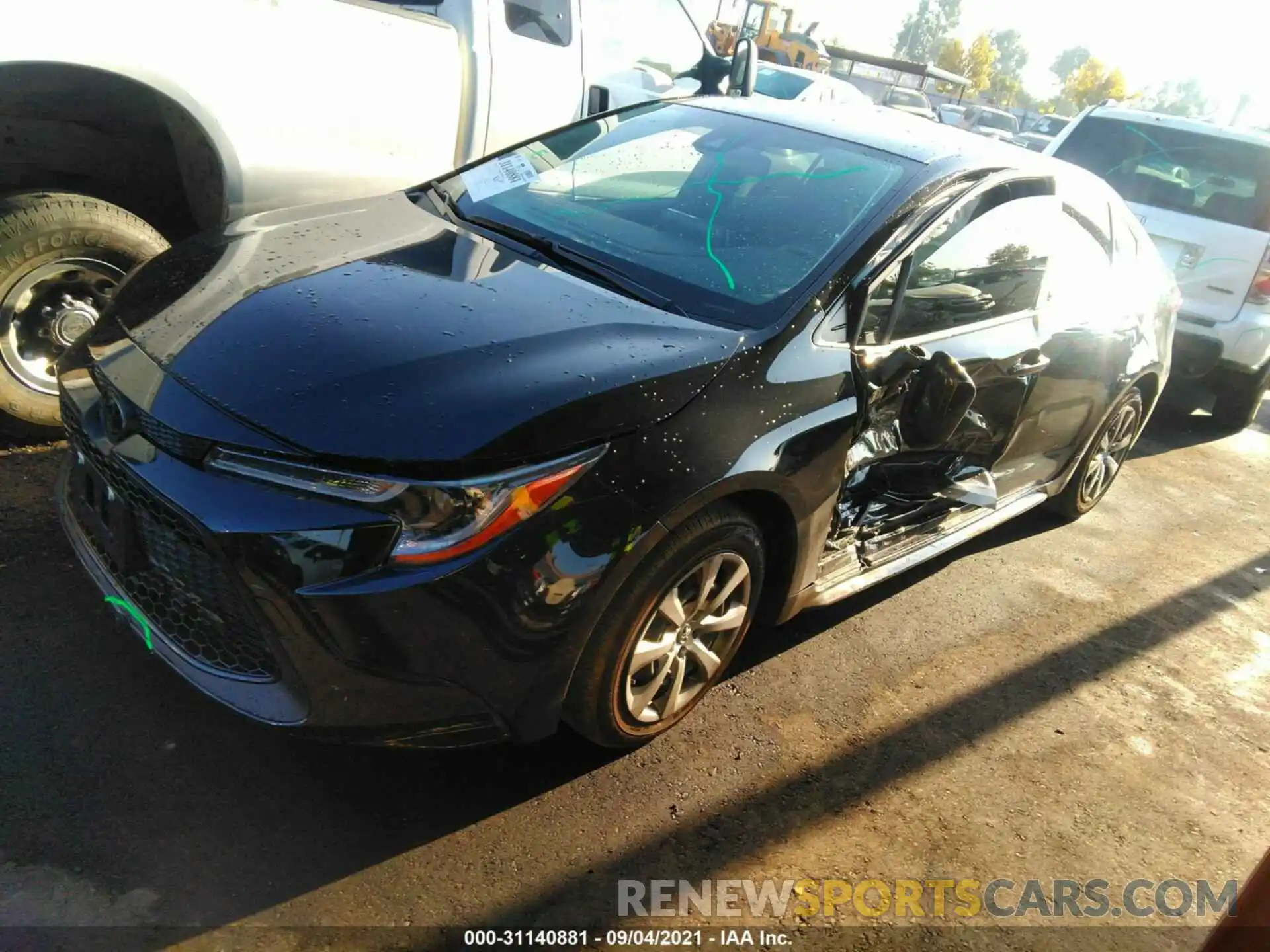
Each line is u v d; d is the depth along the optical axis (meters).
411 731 2.14
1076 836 2.74
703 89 5.62
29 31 3.04
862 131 3.38
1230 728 3.42
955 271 3.16
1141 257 4.46
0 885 1.97
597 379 2.25
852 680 3.21
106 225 3.38
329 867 2.16
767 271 2.80
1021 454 3.86
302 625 1.99
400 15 3.94
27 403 3.44
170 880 2.06
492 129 4.42
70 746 2.32
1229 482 6.05
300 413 2.06
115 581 2.34
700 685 2.73
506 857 2.28
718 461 2.33
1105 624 3.95
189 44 3.36
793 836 2.51
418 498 1.99
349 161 3.92
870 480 3.13
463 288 2.58
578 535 2.12
